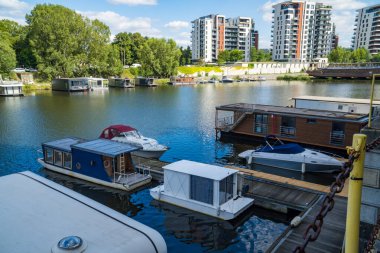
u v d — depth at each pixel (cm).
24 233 427
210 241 1677
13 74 9662
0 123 4641
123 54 14938
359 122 3036
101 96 8200
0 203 515
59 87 9575
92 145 2503
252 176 2344
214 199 1861
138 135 3200
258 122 3706
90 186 2367
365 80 13400
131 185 2262
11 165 2831
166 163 2723
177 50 13812
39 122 4725
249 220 1866
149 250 407
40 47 10144
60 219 465
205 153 3312
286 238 1448
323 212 312
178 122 4816
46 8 10944
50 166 2662
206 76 15000
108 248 393
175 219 1884
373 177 754
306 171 2705
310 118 3306
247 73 16700
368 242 729
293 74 16650
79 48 10862
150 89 10306
